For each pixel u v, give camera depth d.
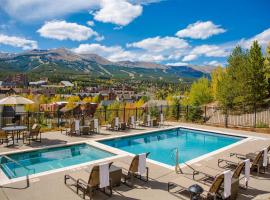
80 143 11.78
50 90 155.50
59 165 9.50
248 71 27.67
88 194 6.28
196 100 37.81
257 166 8.09
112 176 6.66
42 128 14.71
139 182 7.15
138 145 13.66
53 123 16.78
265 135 14.81
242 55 29.44
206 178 7.41
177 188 6.74
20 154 10.09
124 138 13.71
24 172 8.63
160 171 8.10
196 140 15.09
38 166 9.35
